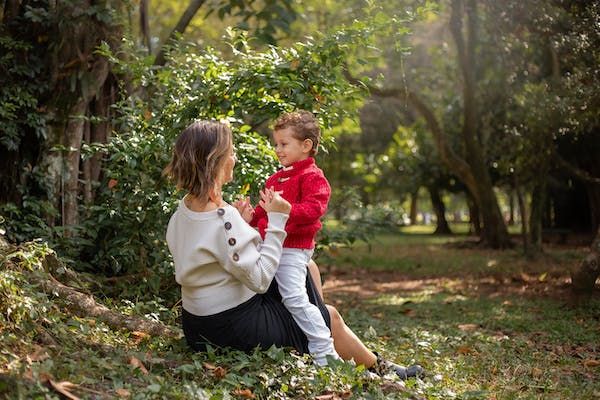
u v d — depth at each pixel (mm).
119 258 5809
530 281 11305
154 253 5621
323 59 6008
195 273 3738
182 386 3453
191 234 3715
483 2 11766
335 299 9695
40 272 4543
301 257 4008
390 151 26922
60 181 6586
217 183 3750
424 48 20328
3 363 3283
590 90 9094
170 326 4828
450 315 8094
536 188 14383
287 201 3996
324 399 3555
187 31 15953
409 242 23734
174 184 5633
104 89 6992
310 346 3955
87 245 6055
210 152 3693
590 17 8812
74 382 3295
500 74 13734
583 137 14758
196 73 6180
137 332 4391
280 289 3977
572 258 14562
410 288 11133
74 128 6688
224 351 3824
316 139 4176
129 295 5547
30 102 6500
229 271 3699
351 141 26625
